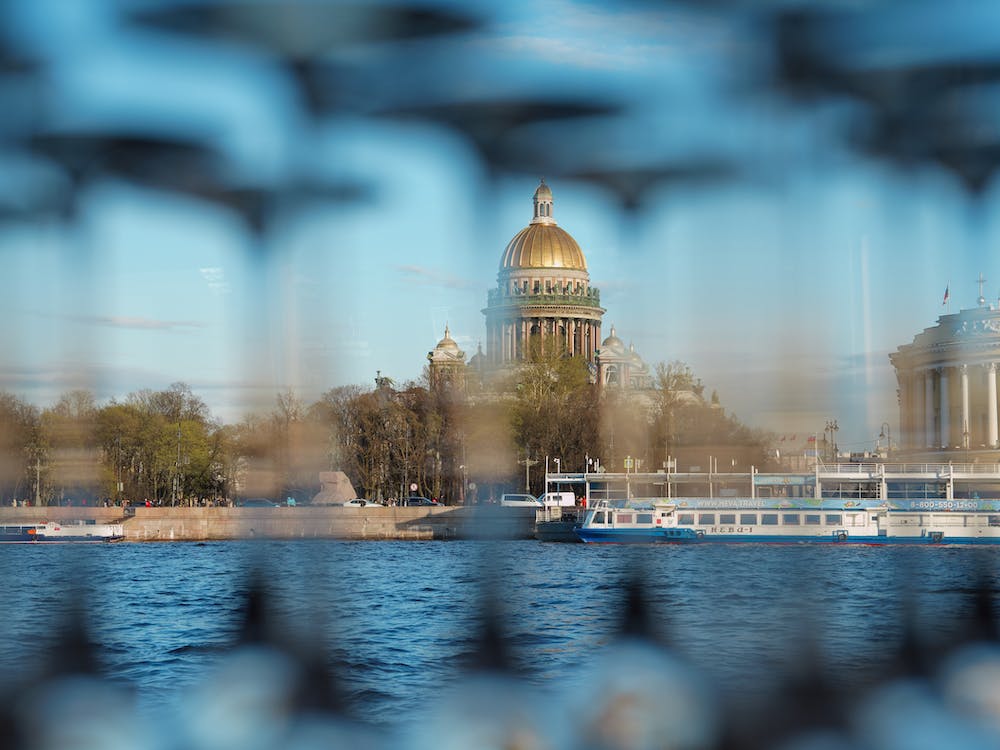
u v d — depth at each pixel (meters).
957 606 46.78
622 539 198.00
